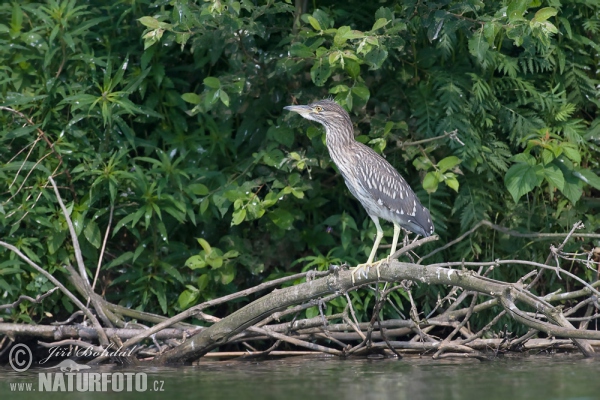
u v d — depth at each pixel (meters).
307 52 11.22
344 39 10.65
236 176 13.10
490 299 12.69
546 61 12.90
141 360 11.75
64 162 12.67
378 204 11.45
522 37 10.71
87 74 13.05
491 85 13.00
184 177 13.02
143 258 12.84
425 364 11.02
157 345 11.58
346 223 12.59
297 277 10.89
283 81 12.89
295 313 12.80
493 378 9.41
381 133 12.66
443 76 12.70
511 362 11.13
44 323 13.02
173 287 13.06
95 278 12.45
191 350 11.07
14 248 11.40
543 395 8.08
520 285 9.83
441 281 9.30
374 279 9.71
